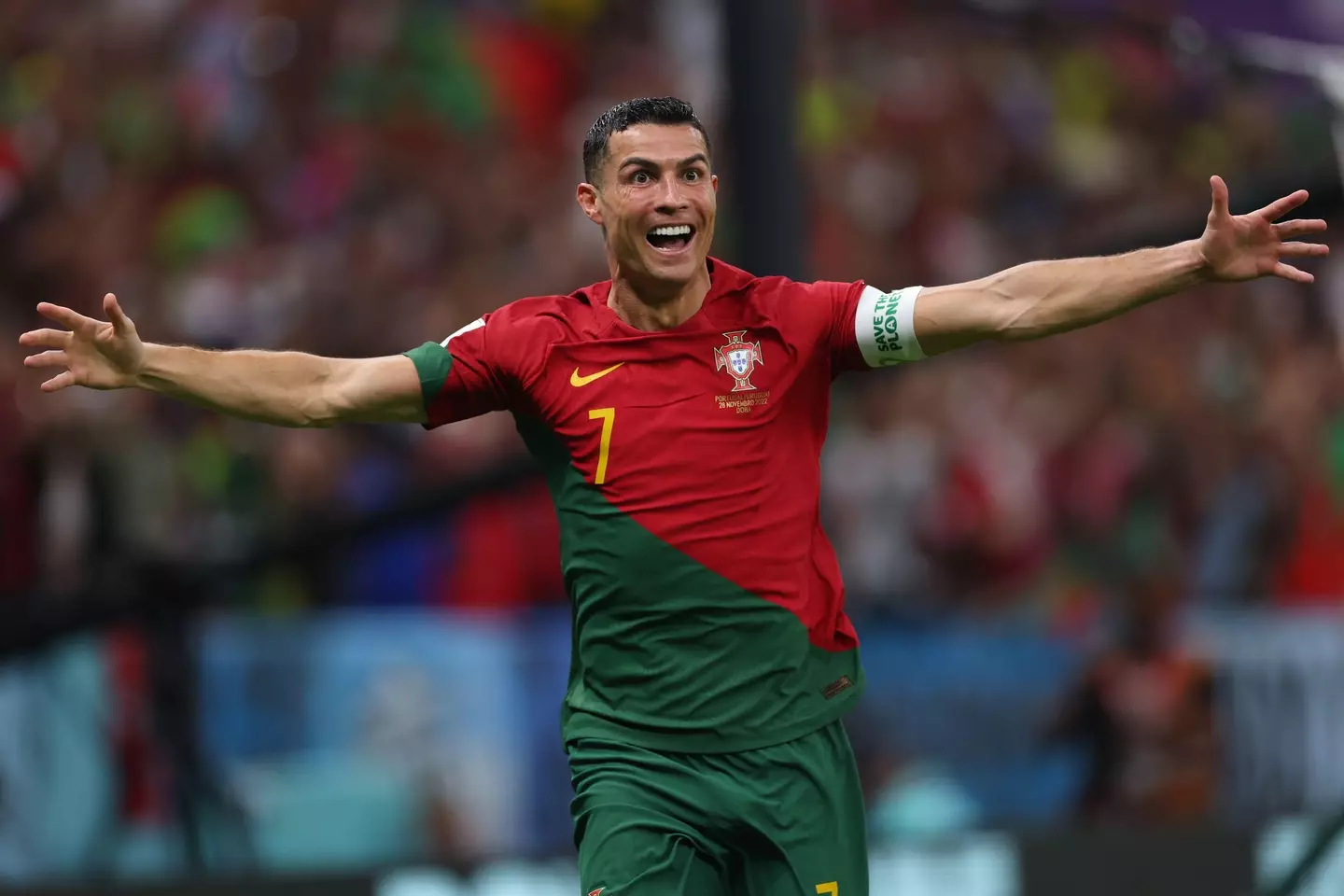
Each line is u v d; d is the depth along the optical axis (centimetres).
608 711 1255
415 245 3756
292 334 3556
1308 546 3959
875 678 2975
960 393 3728
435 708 2716
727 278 1255
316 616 2900
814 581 1241
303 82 3844
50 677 2572
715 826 1227
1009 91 4475
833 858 1245
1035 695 3055
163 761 2605
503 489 2556
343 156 3800
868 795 2892
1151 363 3981
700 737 1225
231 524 3112
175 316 3503
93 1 3741
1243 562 3866
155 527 3069
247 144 3725
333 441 3234
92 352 1224
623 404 1221
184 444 3152
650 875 1212
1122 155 4528
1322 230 1172
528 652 2778
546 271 3853
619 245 1225
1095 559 3716
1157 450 3875
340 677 2691
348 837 2633
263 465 3180
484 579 3173
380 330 3631
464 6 4059
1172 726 3108
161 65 3734
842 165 4175
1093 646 3116
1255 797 3133
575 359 1238
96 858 2552
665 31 4228
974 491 3631
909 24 4403
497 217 3881
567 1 4156
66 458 3052
